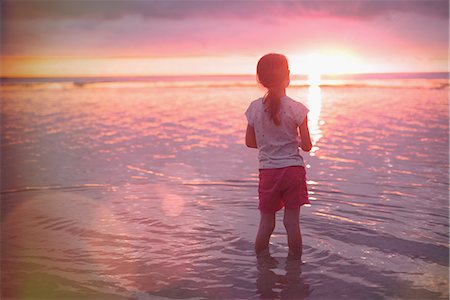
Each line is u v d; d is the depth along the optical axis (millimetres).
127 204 4168
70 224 3662
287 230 3070
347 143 6828
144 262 2939
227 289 2553
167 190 4605
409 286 2541
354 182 4738
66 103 12516
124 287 2592
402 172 5113
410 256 2951
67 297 2475
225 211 3941
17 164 5816
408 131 7629
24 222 3727
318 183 4719
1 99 13617
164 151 6527
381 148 6426
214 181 4910
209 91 16141
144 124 8875
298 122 3164
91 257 3023
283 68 3213
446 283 2570
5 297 2477
